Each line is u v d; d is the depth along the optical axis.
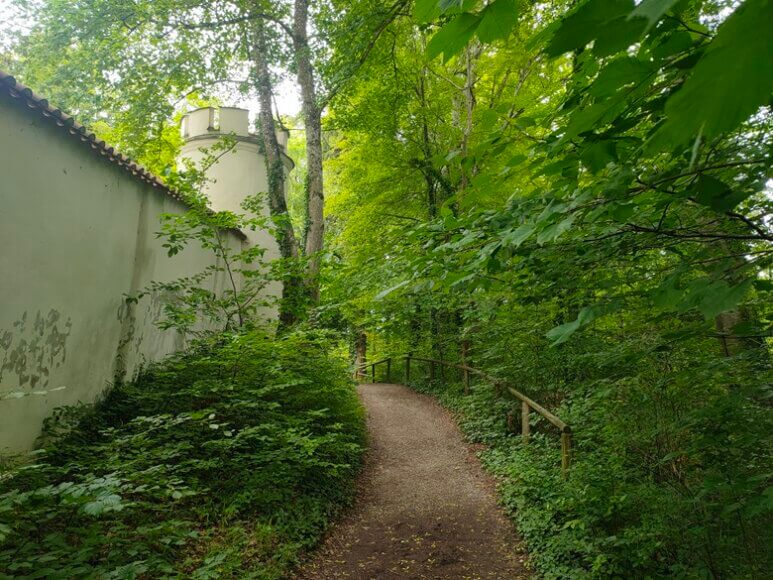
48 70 10.66
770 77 0.50
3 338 4.44
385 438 8.77
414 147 11.88
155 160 12.49
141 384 6.78
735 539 3.29
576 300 3.34
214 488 4.83
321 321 9.33
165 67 10.75
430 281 3.07
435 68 11.14
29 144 4.72
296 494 5.23
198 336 8.84
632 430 4.36
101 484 2.91
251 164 13.92
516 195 2.69
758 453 3.37
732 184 1.84
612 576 3.76
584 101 1.71
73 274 5.44
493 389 9.20
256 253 7.98
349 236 12.65
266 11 10.84
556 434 6.96
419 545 4.89
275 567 3.94
